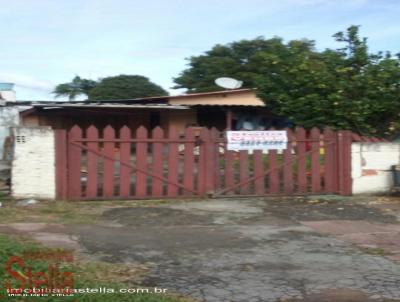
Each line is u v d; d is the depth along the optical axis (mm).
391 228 8844
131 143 11242
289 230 8562
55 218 9219
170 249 7223
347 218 9648
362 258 6918
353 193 12234
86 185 11062
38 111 23172
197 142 11539
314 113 13586
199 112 25047
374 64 13336
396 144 12500
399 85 13039
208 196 11539
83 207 10344
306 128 13758
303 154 12016
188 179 11492
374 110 13062
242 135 11703
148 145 11383
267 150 11836
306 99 13531
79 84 43969
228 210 10258
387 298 5434
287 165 11914
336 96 13133
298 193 11969
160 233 8203
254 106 22781
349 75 13539
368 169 12344
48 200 10859
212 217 9555
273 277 6062
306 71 13719
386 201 11539
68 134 10969
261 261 6711
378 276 6148
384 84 13062
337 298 5414
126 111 24219
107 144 11109
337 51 13977
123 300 5023
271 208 10555
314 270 6359
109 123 25625
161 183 11367
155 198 11312
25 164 10852
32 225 8586
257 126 23797
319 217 9711
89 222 8945
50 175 10906
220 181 11672
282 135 11898
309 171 12148
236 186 11672
